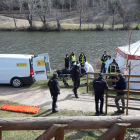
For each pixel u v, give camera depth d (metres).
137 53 10.50
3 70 10.26
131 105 8.02
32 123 3.09
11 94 9.53
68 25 60.59
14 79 10.38
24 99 8.84
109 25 59.25
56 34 49.59
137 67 10.28
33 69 10.27
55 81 7.03
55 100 7.25
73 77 8.67
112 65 10.91
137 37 20.91
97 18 65.75
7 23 62.22
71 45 34.56
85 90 10.12
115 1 62.81
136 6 60.34
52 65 21.62
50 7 72.31
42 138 3.10
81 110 7.50
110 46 32.88
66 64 14.15
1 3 72.56
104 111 7.31
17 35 47.81
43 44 35.94
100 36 44.62
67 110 7.50
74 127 3.12
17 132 5.86
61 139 3.15
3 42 38.03
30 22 57.72
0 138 3.16
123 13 59.84
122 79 6.61
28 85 10.97
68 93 9.65
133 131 5.82
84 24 62.59
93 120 3.12
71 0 80.31
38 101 8.59
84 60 13.91
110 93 9.76
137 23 52.41
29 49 31.89
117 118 3.15
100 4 71.00
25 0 62.03
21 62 10.17
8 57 10.21
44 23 57.56
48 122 3.09
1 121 3.09
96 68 16.50
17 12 74.88
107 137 3.13
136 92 6.32
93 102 8.40
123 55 11.19
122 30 54.09
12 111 7.44
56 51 30.02
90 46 33.28
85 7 72.50
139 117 3.16
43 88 10.47
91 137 5.53
